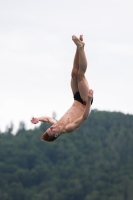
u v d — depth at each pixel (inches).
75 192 7765.8
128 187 7696.9
